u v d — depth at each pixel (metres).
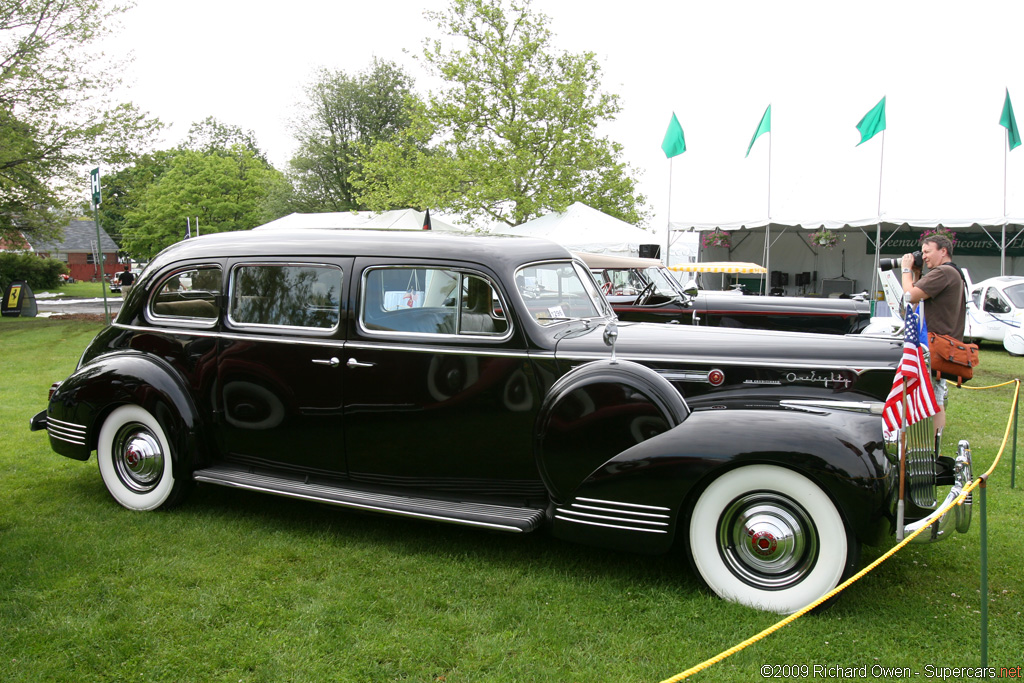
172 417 4.01
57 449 4.36
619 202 19.73
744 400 3.52
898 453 2.94
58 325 16.05
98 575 3.30
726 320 8.23
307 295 3.86
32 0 16.25
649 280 8.52
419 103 18.41
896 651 2.67
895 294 4.36
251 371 3.94
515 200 17.77
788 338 3.86
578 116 18.28
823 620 2.89
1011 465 5.07
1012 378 9.41
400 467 3.73
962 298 5.25
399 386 3.64
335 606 3.01
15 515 4.10
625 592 3.16
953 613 2.96
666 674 2.53
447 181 17.64
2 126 15.88
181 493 4.15
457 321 3.59
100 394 4.15
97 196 10.59
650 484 3.03
